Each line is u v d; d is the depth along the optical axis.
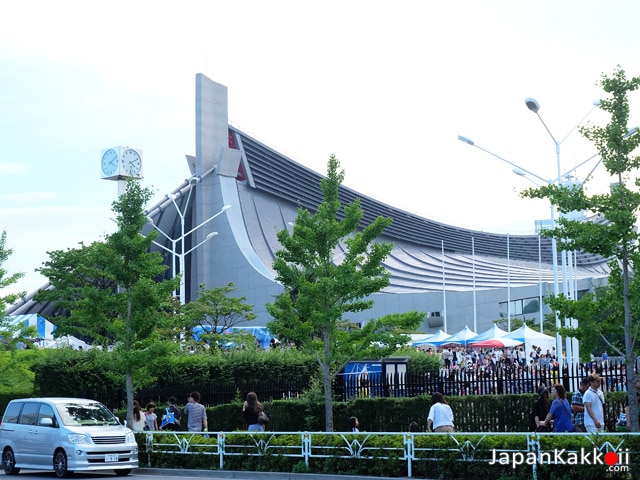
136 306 28.75
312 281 32.12
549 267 149.25
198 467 23.75
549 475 16.59
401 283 113.06
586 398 18.61
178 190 98.81
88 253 54.78
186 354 36.09
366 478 19.28
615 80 19.00
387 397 26.44
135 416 28.72
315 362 36.06
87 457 22.36
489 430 24.34
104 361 28.66
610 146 18.86
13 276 36.06
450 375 26.14
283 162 113.62
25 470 25.62
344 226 25.81
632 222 18.06
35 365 35.19
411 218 133.25
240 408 30.48
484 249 148.62
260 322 92.81
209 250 98.75
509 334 51.81
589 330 19.05
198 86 101.50
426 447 18.95
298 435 21.98
